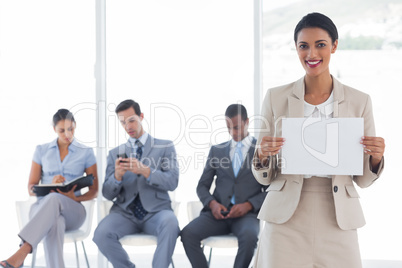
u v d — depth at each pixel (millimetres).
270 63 3848
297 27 1887
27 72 3936
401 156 3600
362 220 1898
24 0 3922
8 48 3945
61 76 3902
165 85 3785
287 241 1896
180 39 3768
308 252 1878
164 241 3061
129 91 3818
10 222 3973
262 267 1979
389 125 3646
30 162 3953
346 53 3781
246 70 3688
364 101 1915
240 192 3197
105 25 3826
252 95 3678
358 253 1903
